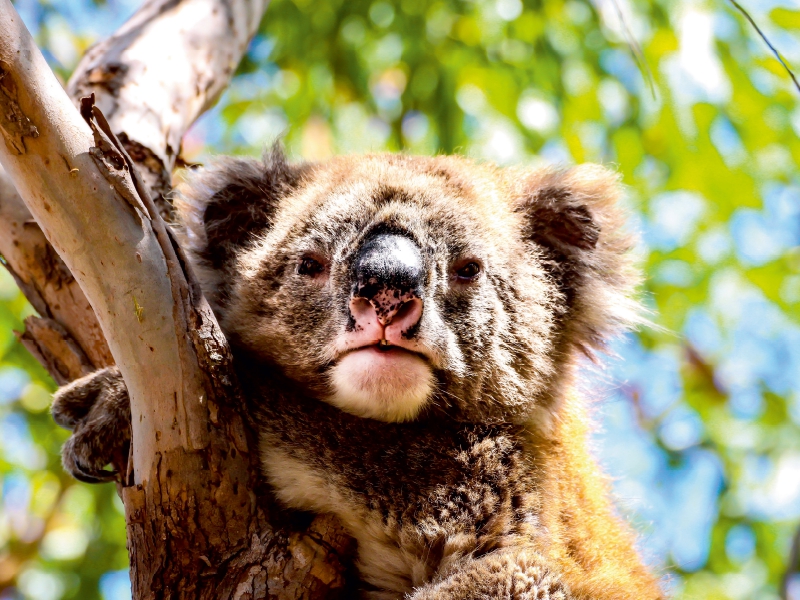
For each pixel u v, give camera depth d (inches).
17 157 96.3
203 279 146.9
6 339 246.1
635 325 157.4
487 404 134.0
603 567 134.0
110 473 123.2
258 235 148.0
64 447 125.0
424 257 131.7
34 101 95.0
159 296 101.6
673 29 241.9
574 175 157.0
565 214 154.0
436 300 131.7
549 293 147.9
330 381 128.3
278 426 123.7
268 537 108.4
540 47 255.8
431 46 263.6
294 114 267.9
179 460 103.6
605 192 155.8
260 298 138.4
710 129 253.8
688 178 260.8
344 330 127.6
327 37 268.1
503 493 126.3
